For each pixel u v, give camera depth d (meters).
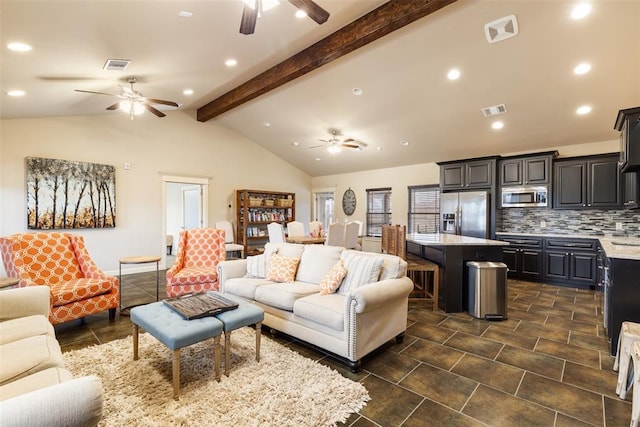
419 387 2.14
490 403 1.96
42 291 2.26
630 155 3.05
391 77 4.42
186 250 4.32
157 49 3.10
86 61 3.04
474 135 5.51
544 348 2.75
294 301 2.75
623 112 3.09
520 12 3.06
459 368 2.40
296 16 3.03
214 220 7.20
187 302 2.49
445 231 6.18
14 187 4.58
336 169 8.59
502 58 3.71
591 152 5.17
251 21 2.19
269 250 3.63
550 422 1.79
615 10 2.90
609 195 4.79
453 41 3.57
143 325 2.20
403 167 7.49
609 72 3.67
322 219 9.41
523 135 5.25
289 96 5.44
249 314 2.35
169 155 6.42
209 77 4.49
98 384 1.01
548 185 5.24
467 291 3.79
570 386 2.16
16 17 2.07
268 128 6.97
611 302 2.62
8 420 0.83
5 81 3.11
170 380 2.15
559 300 4.24
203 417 1.77
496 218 5.78
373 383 2.19
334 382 2.14
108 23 2.41
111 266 5.59
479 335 3.05
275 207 8.10
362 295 2.25
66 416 0.91
